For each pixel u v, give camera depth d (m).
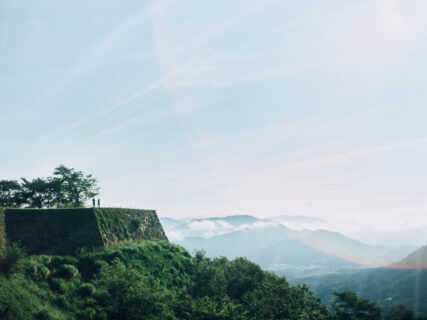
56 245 42.62
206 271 51.50
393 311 47.25
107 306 32.62
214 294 46.06
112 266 39.22
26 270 33.41
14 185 64.88
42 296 31.36
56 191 66.06
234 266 62.62
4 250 34.09
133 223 59.25
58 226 45.09
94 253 43.50
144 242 55.84
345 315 44.59
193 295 47.03
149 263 49.12
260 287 53.38
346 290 48.19
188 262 56.56
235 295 53.22
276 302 44.25
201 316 34.38
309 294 52.06
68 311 31.22
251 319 38.53
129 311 32.19
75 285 35.69
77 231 46.03
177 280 49.53
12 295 28.28
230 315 35.72
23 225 42.19
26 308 28.03
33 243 41.09
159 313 33.41
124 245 50.41
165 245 59.00
